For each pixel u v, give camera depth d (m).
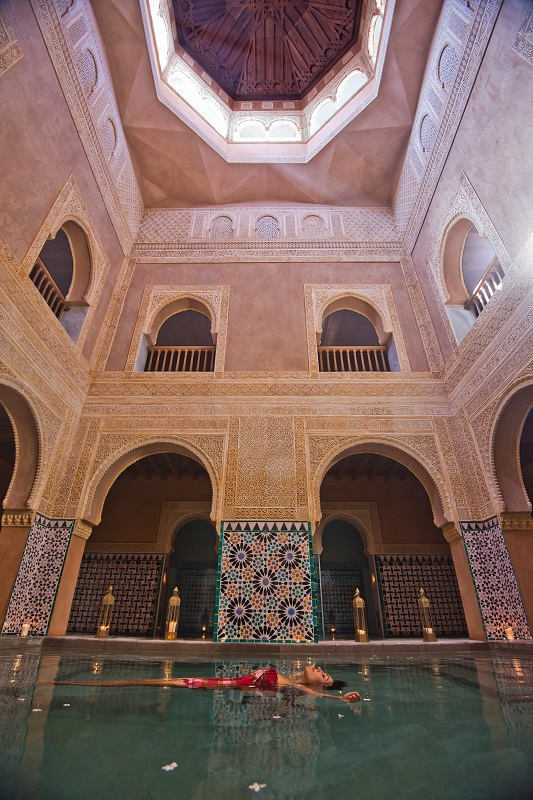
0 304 3.07
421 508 5.63
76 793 0.66
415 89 4.73
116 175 4.91
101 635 3.57
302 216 5.77
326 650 3.06
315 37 5.92
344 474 5.79
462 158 3.96
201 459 3.96
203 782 0.72
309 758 0.85
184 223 5.71
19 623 3.23
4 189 3.04
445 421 4.17
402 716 1.17
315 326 4.70
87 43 4.01
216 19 5.73
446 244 4.43
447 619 5.05
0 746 0.85
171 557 6.49
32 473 3.57
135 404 4.25
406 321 4.80
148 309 4.89
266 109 6.30
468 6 3.66
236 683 1.65
